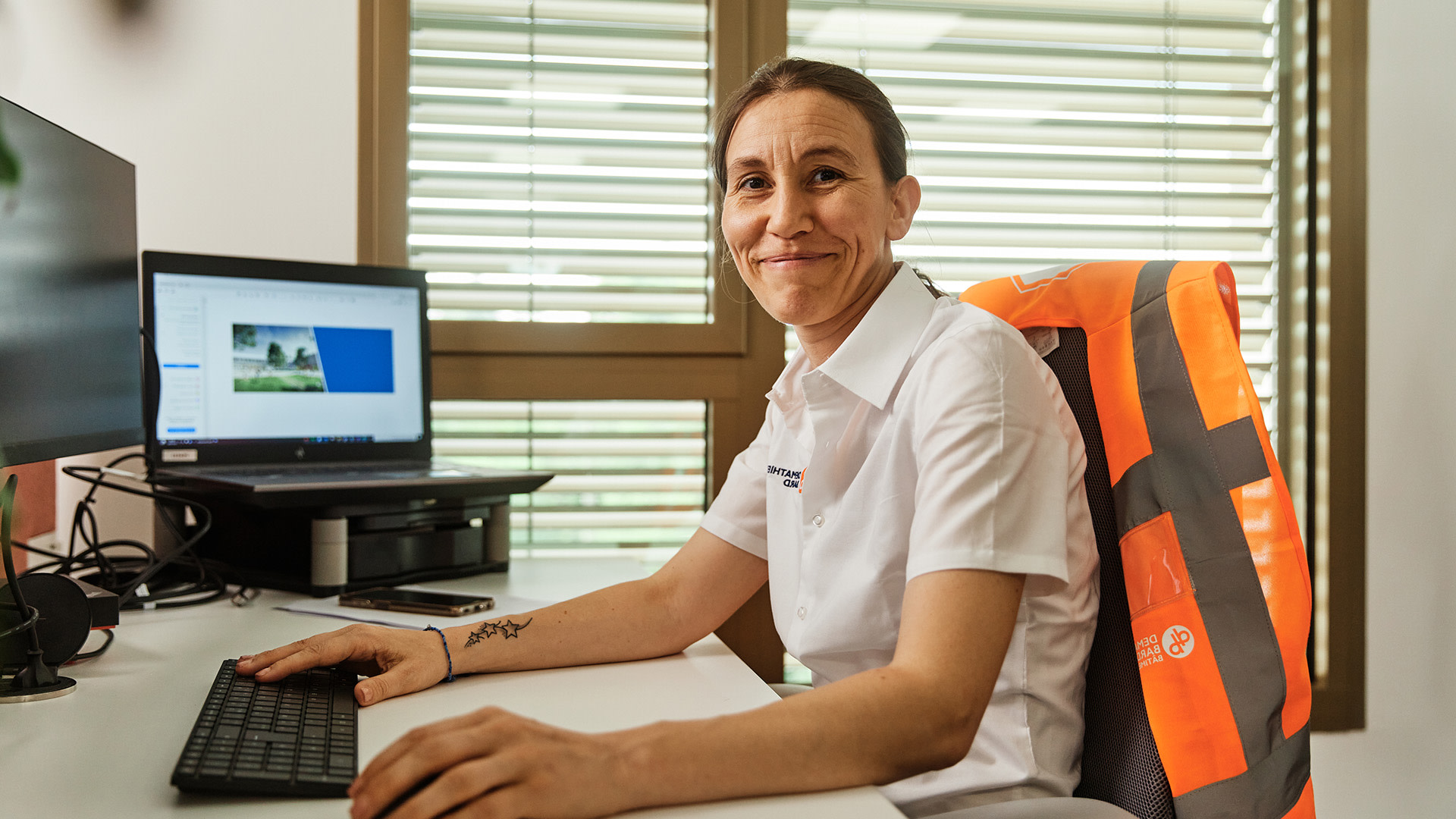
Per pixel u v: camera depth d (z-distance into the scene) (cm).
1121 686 84
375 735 67
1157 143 181
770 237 92
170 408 126
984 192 177
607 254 168
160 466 125
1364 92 176
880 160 94
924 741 60
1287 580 77
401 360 146
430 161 162
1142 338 89
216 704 66
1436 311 179
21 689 73
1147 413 87
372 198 157
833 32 172
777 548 98
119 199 108
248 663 76
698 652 96
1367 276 177
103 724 67
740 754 55
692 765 54
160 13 150
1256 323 184
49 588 78
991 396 75
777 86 93
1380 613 177
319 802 54
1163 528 83
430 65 162
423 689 80
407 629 86
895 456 84
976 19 176
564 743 53
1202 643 79
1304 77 179
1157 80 181
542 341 164
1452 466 178
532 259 166
